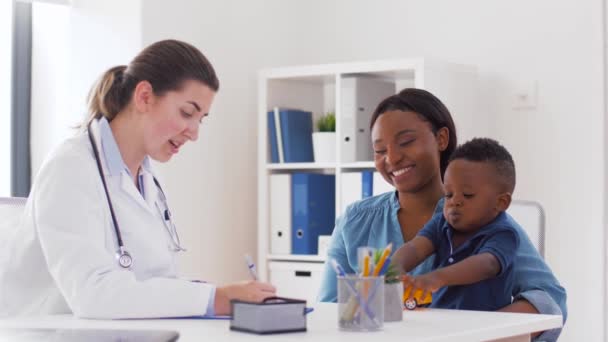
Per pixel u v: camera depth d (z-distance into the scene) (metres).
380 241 2.07
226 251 3.88
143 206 1.91
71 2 3.60
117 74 1.92
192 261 3.71
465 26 3.73
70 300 1.62
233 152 3.91
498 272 1.83
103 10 3.57
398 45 3.93
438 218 1.98
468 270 1.78
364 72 3.60
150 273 1.91
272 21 4.09
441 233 1.96
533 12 3.56
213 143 3.81
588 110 3.41
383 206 2.10
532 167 3.54
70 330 1.32
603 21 3.39
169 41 1.88
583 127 3.42
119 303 1.57
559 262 3.46
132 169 1.95
